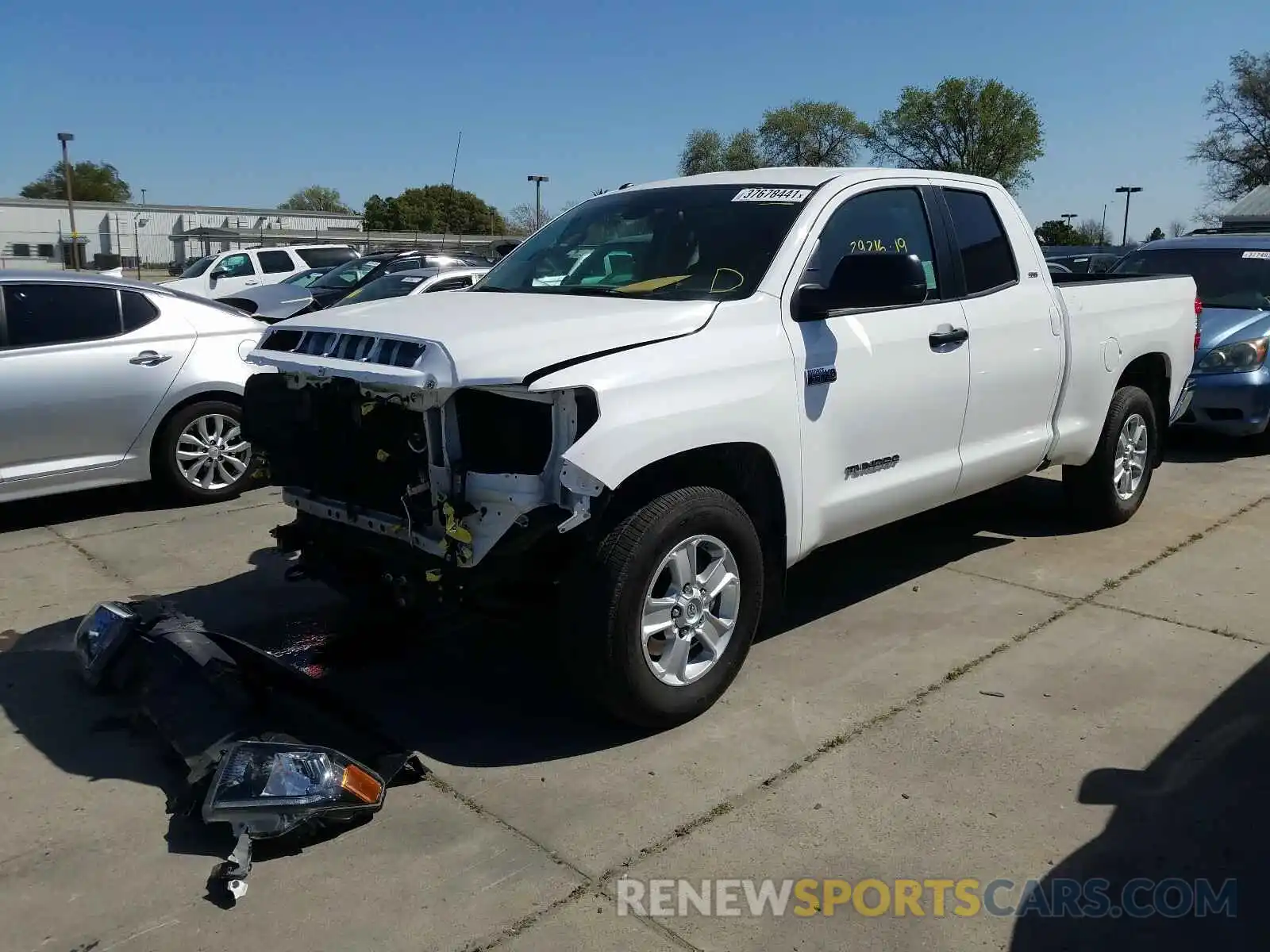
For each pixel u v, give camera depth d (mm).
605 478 3312
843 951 2711
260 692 3736
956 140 55250
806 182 4539
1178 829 3223
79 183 97000
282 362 3879
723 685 3977
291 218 62156
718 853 3119
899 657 4504
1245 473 7992
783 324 4051
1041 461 5613
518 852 3129
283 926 2809
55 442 6504
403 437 3635
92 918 2850
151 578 5633
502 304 4117
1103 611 5023
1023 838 3186
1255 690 4156
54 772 3637
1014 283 5262
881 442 4492
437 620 4992
